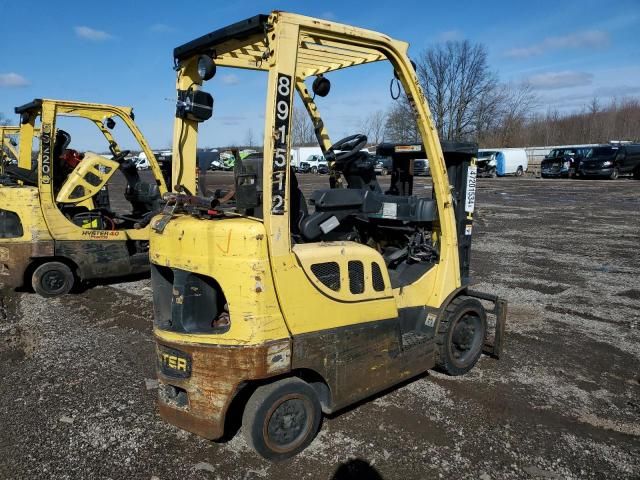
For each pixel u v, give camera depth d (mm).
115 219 8383
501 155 33875
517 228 12453
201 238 3016
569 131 59156
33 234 6723
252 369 2914
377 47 3496
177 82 3705
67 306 6508
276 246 2941
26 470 3162
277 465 3186
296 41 2883
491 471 3145
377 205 3895
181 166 3711
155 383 4301
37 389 4195
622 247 9992
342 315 3312
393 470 3141
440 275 4227
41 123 6797
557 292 6977
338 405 3381
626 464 3230
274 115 2836
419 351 3965
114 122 7699
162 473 3127
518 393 4129
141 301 6688
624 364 4699
